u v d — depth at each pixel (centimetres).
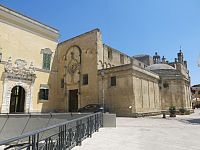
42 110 3019
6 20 2730
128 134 1145
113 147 808
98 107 2408
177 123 1806
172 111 2736
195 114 3444
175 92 3497
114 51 3381
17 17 2853
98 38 2944
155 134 1152
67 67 3259
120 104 2519
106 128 1418
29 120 2025
